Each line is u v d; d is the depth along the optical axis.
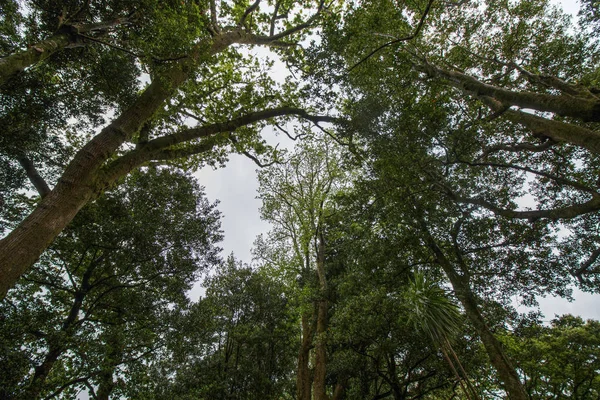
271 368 16.44
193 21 7.96
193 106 10.90
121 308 11.55
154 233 11.49
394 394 10.98
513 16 9.87
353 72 9.41
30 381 8.00
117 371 8.98
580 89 5.81
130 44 7.68
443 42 10.91
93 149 6.38
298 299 17.12
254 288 18.02
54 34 6.47
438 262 10.70
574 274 8.66
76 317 10.35
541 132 6.45
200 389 13.05
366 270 11.41
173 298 11.92
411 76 9.60
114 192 11.63
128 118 7.21
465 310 9.57
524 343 14.15
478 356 10.08
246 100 11.57
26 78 7.90
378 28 9.08
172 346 10.47
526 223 9.73
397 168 8.30
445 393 13.17
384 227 10.65
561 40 9.12
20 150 8.45
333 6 12.39
